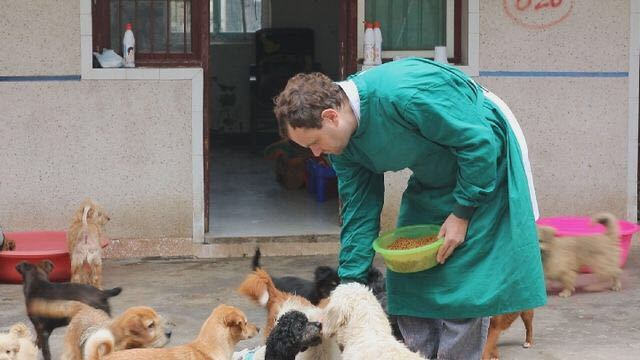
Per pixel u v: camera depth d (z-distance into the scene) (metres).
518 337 6.21
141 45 8.16
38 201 8.02
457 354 4.09
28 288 5.71
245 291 5.30
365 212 4.25
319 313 4.37
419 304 4.06
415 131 3.74
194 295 7.12
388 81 3.68
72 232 7.10
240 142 15.02
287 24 15.26
